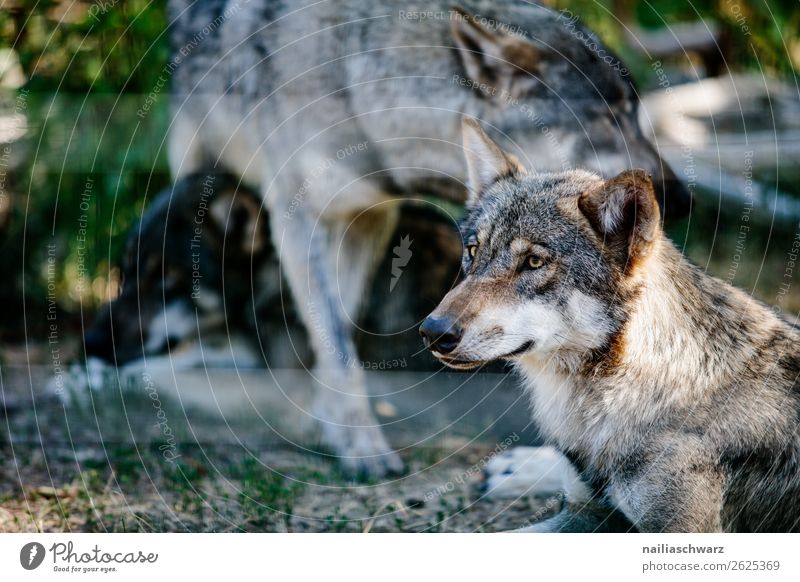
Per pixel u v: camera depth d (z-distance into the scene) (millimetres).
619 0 14188
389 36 9398
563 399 6598
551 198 6379
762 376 6215
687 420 6086
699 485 6000
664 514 6047
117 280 12336
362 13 9461
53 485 7816
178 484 7980
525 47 9227
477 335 6023
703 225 12953
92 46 11859
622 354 6254
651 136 9953
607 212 6055
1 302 12648
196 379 10422
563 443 6629
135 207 12445
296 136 9617
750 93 14023
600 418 6367
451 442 9359
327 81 9523
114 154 12156
